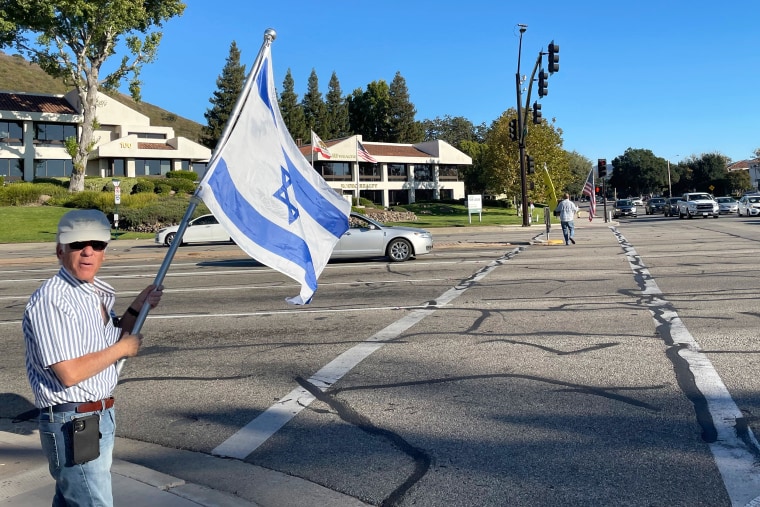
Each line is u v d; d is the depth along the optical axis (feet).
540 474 14.65
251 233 13.82
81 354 9.36
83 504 9.64
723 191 361.30
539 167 177.58
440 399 19.97
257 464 15.88
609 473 14.55
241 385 22.17
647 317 30.68
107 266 63.05
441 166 246.27
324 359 24.99
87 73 151.12
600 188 179.83
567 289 39.91
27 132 183.93
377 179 229.45
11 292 45.50
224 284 47.14
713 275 43.93
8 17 135.85
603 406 18.80
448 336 28.09
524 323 30.25
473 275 48.01
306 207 15.14
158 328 31.58
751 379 20.70
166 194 157.89
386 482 14.61
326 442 17.03
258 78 14.67
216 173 13.26
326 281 46.65
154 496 13.80
